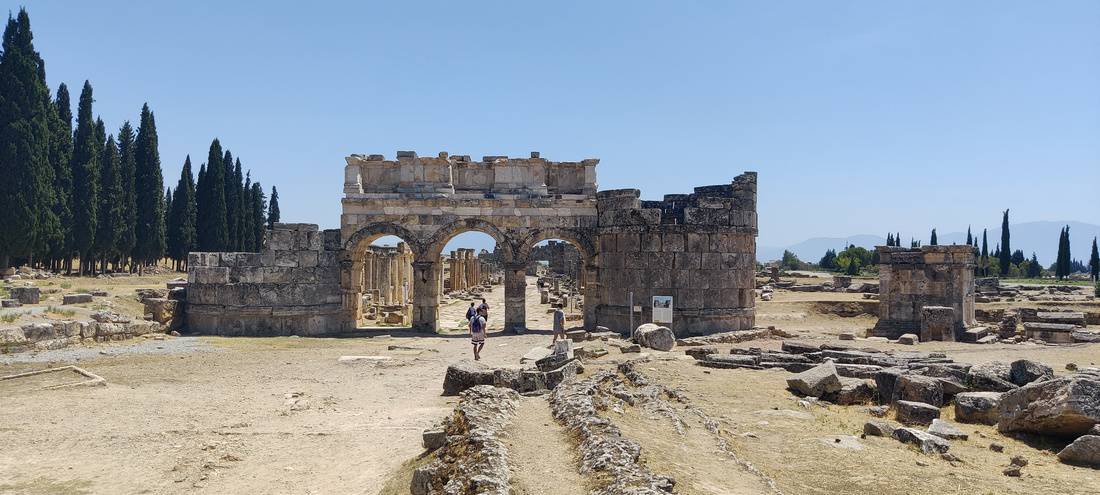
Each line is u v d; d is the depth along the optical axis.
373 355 31.73
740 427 16.97
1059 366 25.20
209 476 15.16
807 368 24.77
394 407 21.56
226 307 39.19
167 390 23.33
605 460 11.78
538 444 13.80
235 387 24.19
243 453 16.80
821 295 65.00
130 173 75.44
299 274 39.91
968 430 17.03
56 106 67.00
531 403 17.86
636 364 25.08
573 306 58.78
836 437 15.99
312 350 33.47
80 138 68.44
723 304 38.59
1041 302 56.19
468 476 11.60
